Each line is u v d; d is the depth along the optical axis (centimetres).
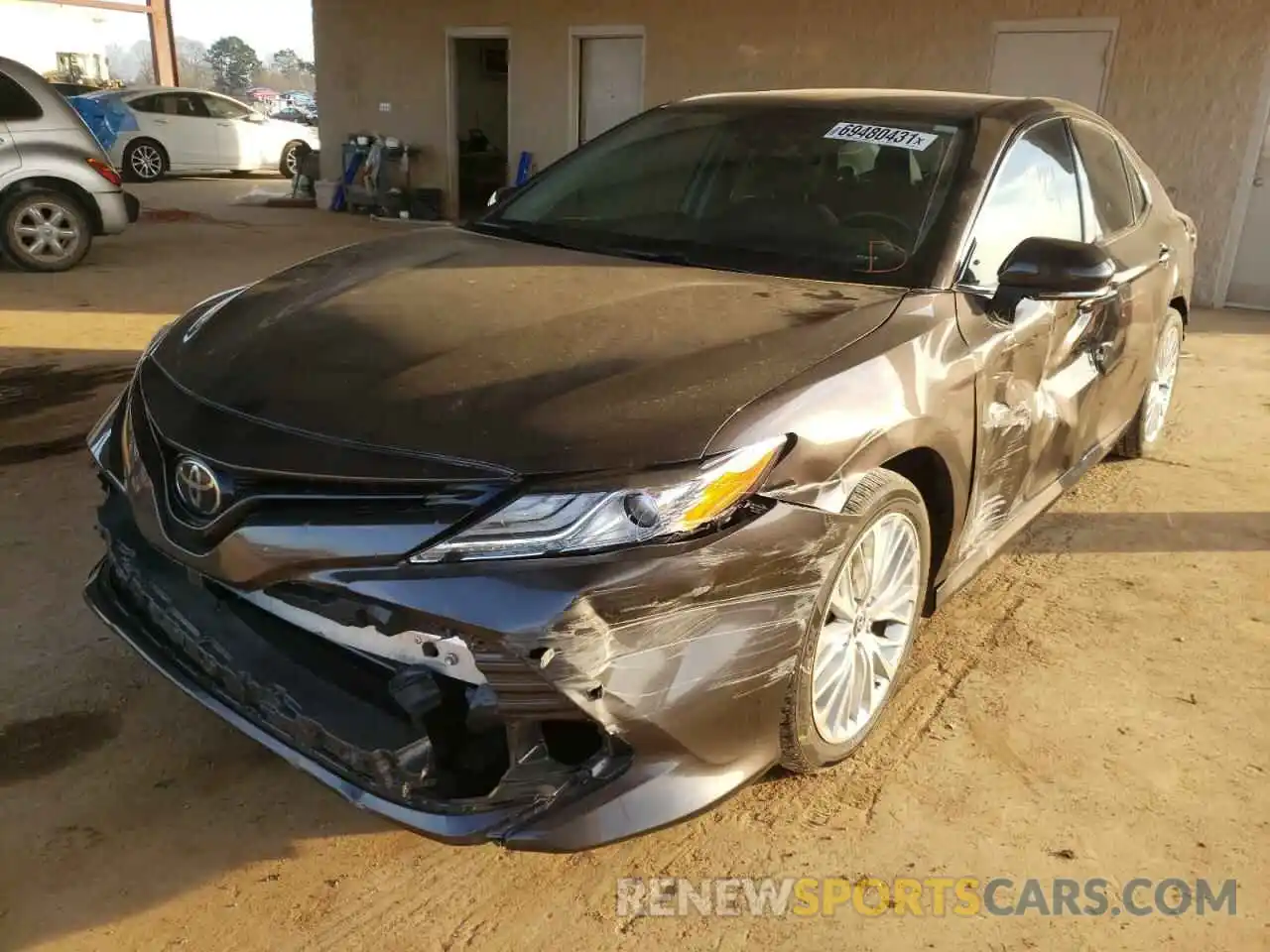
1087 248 277
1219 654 337
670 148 363
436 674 202
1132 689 315
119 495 263
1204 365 718
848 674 257
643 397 214
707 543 202
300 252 1049
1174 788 271
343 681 217
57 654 307
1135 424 489
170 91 1692
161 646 247
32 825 241
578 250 326
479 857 240
